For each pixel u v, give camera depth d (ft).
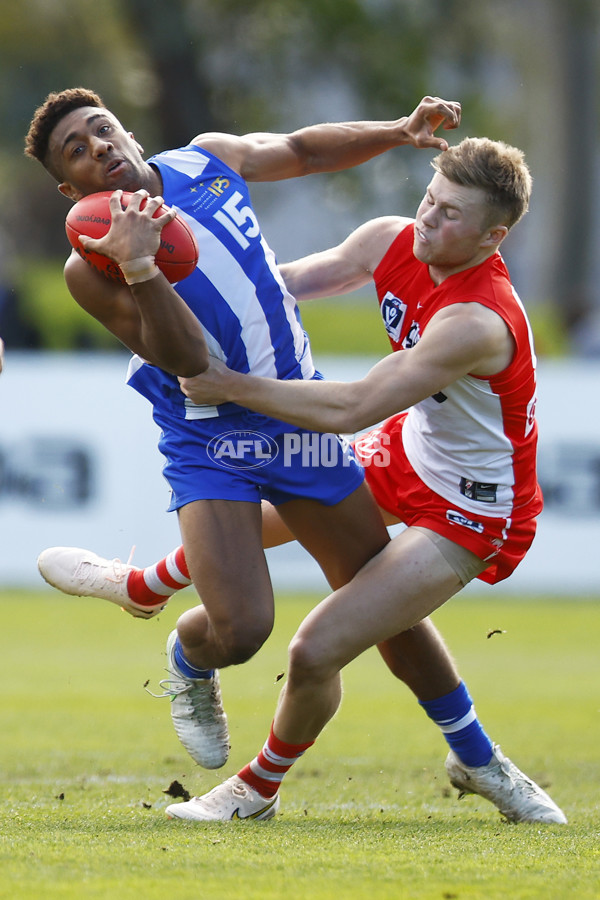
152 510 124.06
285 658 92.32
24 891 30.17
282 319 43.29
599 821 43.75
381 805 46.73
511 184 40.57
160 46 197.26
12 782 49.03
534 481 44.29
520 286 283.79
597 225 286.25
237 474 41.39
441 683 44.60
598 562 130.11
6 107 197.47
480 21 228.02
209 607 40.29
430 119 46.14
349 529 43.01
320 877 32.09
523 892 30.73
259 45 207.82
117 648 97.14
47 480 123.95
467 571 42.75
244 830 39.42
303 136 46.78
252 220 43.19
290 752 42.29
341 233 238.48
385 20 210.38
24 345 146.72
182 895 29.96
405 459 45.16
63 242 238.27
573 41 237.25
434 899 29.94
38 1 192.13
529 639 104.47
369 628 40.98
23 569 126.41
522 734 63.82
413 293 44.27
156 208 37.45
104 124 41.22
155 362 40.81
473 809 46.42
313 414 40.24
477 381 41.88
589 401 128.77
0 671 84.48
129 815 42.34
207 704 44.19
